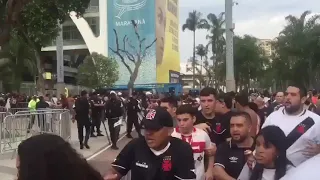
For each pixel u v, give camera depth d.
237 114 4.60
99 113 18.23
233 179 4.39
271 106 10.84
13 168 10.23
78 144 15.52
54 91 49.66
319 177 1.98
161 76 76.44
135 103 18.33
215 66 67.44
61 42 44.47
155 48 72.75
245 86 62.53
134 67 72.62
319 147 3.65
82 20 75.56
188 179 3.65
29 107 21.89
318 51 49.28
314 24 50.94
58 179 1.77
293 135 4.72
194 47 81.25
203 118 6.00
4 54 39.19
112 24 74.00
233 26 19.00
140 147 3.78
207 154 5.03
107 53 74.25
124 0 73.44
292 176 2.08
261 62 61.38
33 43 15.44
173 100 6.24
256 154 3.65
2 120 12.54
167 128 3.65
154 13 73.00
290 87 5.29
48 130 13.12
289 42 50.78
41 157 1.77
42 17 13.63
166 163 3.66
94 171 1.95
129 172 4.13
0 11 13.73
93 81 60.34
